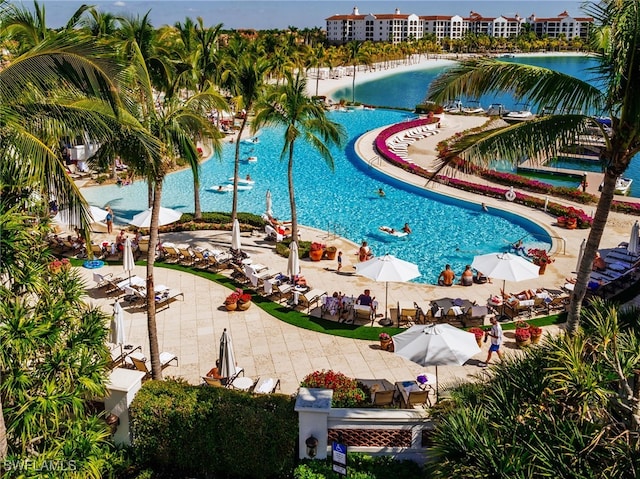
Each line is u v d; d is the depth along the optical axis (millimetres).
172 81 27688
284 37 107188
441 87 12453
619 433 9305
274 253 27781
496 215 35375
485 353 18547
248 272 23297
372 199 39281
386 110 79625
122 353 17469
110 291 22844
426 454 12070
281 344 19016
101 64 9695
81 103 9992
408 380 16812
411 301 22531
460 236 31875
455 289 23922
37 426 10344
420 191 40250
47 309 11383
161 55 28031
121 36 27781
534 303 21172
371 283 24469
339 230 33094
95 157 15883
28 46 12789
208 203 38219
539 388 10195
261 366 17672
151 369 16250
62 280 12391
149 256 15562
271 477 12344
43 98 9883
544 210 34594
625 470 8484
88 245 10664
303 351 18578
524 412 9773
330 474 11742
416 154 52812
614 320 10570
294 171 47031
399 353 14570
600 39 10867
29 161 9508
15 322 10078
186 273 25000
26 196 11586
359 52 115438
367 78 125312
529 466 8570
